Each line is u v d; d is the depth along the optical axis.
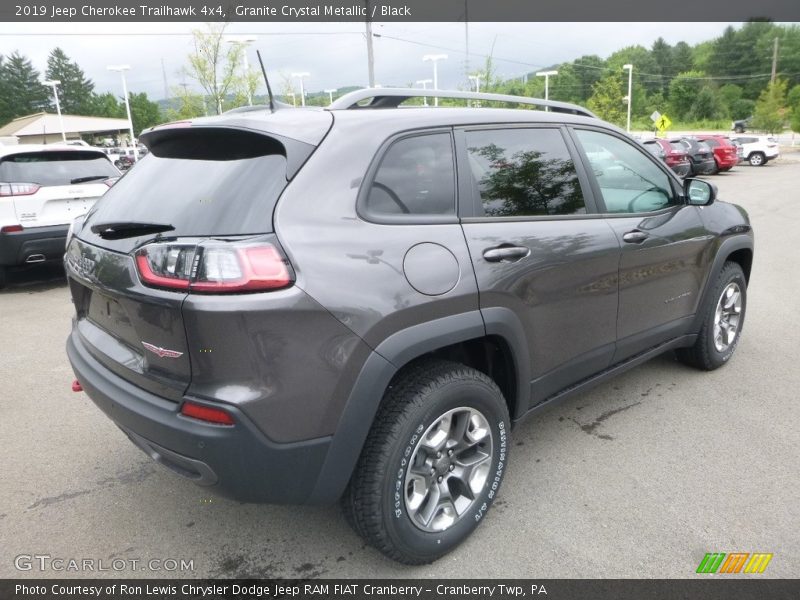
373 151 2.27
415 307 2.18
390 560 2.48
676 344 3.86
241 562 2.50
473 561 2.46
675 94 87.88
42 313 6.29
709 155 23.98
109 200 2.63
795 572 2.35
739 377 4.18
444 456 2.43
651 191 3.51
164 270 1.99
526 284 2.60
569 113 3.30
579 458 3.19
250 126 2.22
